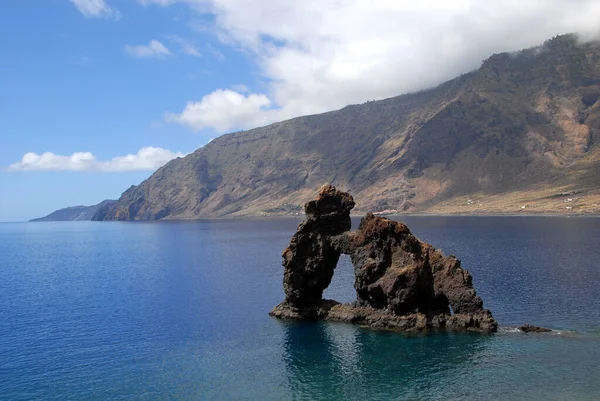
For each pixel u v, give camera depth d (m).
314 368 55.66
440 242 187.25
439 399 46.94
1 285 121.62
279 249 198.00
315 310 77.69
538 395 46.84
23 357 61.22
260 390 50.38
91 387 51.75
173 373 55.28
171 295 99.44
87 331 72.81
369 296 73.69
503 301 82.25
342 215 79.06
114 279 126.94
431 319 68.88
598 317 71.06
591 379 49.78
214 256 178.12
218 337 68.31
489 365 54.12
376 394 48.50
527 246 164.25
